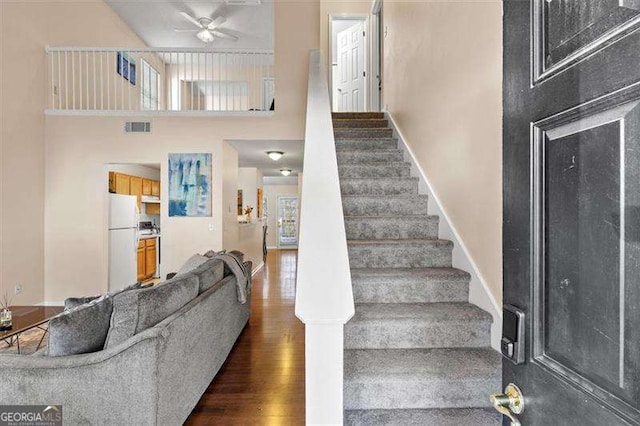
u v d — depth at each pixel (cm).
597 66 52
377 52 581
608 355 50
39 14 473
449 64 247
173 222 516
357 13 604
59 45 508
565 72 59
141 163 515
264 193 1268
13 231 436
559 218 60
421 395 160
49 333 163
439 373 162
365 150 377
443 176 260
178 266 515
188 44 754
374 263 242
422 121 307
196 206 518
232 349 316
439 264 242
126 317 170
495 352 183
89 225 498
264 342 334
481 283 202
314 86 286
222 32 683
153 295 183
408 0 352
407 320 188
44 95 487
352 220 268
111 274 522
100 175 503
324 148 167
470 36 214
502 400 72
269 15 652
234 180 587
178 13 644
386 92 468
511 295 73
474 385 161
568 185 58
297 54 522
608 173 50
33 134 469
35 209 473
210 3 616
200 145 518
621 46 48
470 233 216
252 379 260
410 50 343
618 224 49
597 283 52
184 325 197
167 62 838
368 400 159
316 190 139
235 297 318
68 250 495
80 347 167
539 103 65
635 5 47
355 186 313
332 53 641
